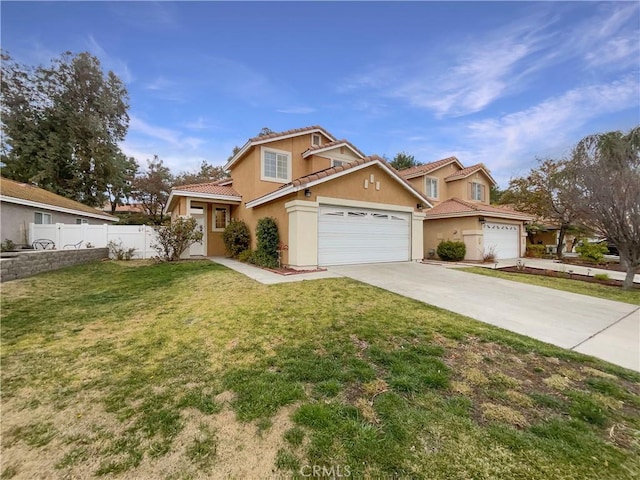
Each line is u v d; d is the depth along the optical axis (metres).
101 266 11.43
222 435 2.55
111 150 28.27
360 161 11.67
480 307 6.54
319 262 10.95
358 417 2.78
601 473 2.20
